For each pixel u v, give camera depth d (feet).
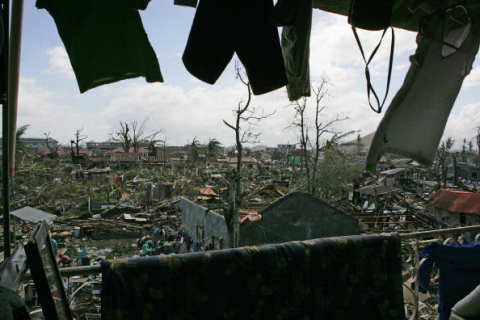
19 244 5.83
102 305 6.17
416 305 9.75
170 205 110.63
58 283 5.92
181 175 184.14
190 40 6.58
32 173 97.50
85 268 6.31
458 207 71.61
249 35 6.76
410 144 6.66
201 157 239.09
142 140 213.46
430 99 6.57
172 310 6.47
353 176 104.58
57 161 147.84
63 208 94.38
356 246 7.79
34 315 8.11
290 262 7.20
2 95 5.75
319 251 7.45
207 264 6.70
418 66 6.43
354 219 49.14
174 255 6.66
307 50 7.61
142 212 104.99
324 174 91.56
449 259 9.36
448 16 6.53
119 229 83.66
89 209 101.35
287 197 46.32
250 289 6.91
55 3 6.45
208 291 6.68
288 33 7.66
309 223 47.32
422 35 6.44
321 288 7.42
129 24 6.79
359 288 7.75
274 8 6.61
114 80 6.90
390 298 7.97
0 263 5.25
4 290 4.13
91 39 6.69
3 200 5.97
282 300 7.10
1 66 5.72
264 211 45.60
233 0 6.68
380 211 80.38
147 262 6.44
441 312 9.43
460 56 6.49
